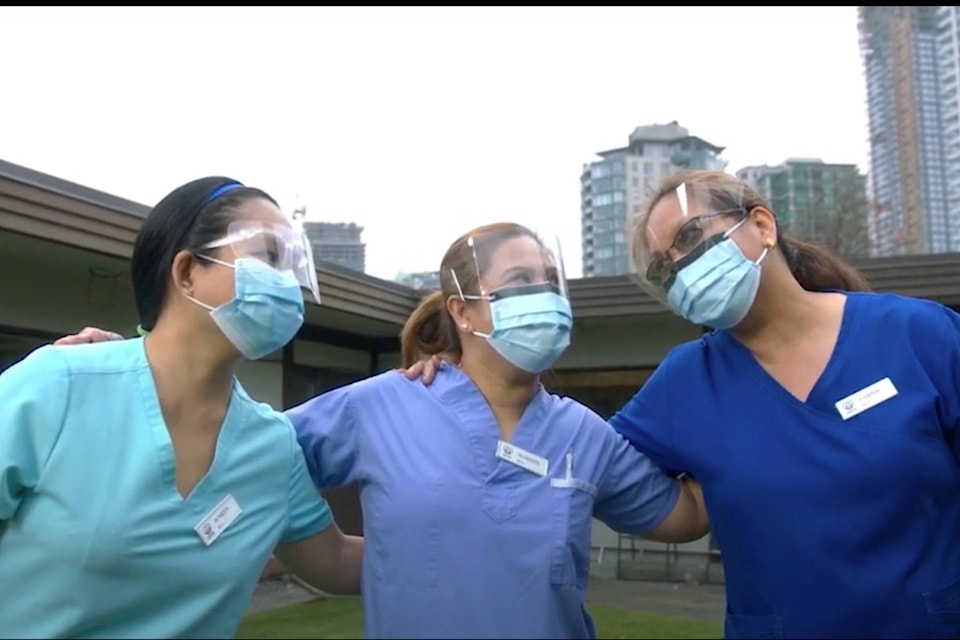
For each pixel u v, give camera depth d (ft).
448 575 5.66
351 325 29.35
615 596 23.56
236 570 5.97
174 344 5.98
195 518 5.87
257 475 6.18
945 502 6.09
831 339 6.53
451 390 6.22
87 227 17.37
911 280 23.02
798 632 6.14
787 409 6.42
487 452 5.98
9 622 5.59
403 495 5.85
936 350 6.24
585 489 6.15
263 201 6.21
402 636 5.64
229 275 5.88
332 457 6.39
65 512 5.56
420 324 7.07
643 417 7.06
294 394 28.71
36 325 20.20
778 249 6.85
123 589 5.64
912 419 6.07
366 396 6.37
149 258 6.00
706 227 6.64
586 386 30.50
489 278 6.23
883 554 6.01
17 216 15.85
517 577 5.69
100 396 5.82
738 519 6.42
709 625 19.61
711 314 6.62
